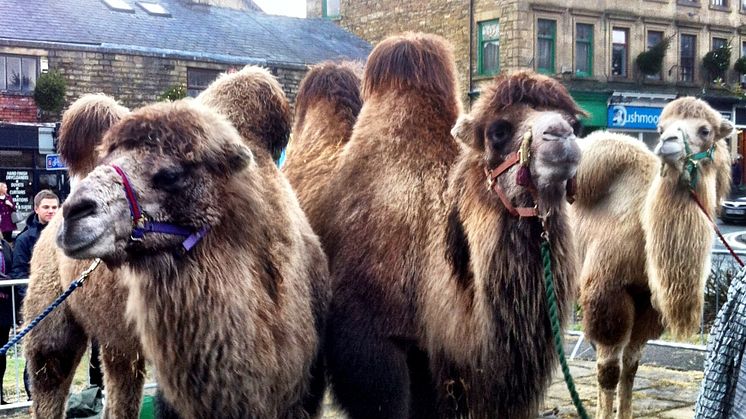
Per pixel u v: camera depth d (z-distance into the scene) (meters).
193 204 3.34
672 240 5.56
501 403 3.88
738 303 2.61
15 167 20.50
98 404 6.41
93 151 4.84
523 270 3.76
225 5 36.12
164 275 3.31
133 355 4.65
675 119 5.79
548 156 3.56
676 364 8.48
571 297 3.92
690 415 6.66
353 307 4.23
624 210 5.98
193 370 3.34
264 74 4.45
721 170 6.11
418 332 4.15
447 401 4.09
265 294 3.56
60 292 4.97
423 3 28.86
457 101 4.70
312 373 4.09
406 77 4.59
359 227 4.34
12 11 21.48
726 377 2.63
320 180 4.84
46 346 5.00
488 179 3.87
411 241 4.19
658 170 6.03
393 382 4.16
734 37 32.44
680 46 30.83
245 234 3.51
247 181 3.58
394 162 4.40
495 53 27.02
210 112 3.56
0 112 20.36
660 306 5.69
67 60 20.83
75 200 3.08
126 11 24.22
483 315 3.83
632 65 29.41
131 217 3.22
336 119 5.16
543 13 26.78
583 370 8.36
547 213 3.67
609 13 28.41
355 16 31.56
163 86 22.22
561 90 3.92
